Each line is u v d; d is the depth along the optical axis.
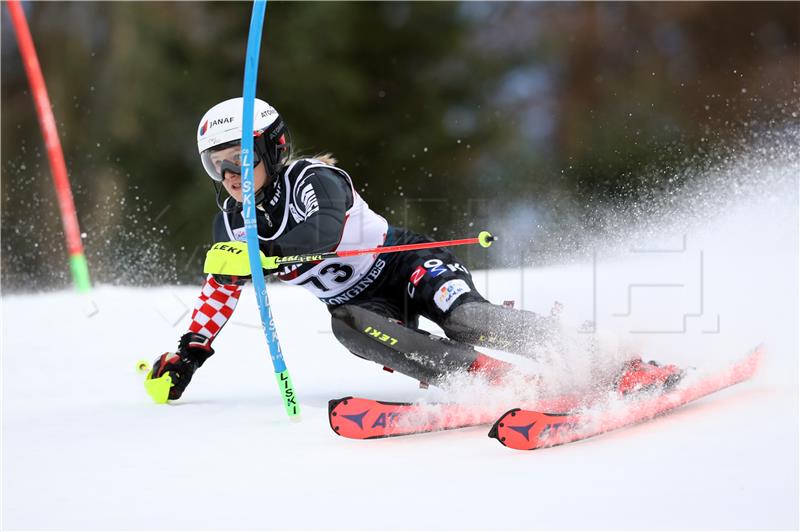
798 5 76.44
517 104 75.94
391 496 9.52
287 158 13.73
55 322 24.83
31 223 57.59
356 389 15.58
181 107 69.69
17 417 14.07
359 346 12.93
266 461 11.02
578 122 73.94
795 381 13.70
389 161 71.75
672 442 10.93
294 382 16.39
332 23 71.81
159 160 68.62
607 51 78.94
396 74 73.69
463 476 10.05
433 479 9.99
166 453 11.61
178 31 70.69
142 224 56.84
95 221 55.84
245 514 9.20
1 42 71.88
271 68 71.00
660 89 74.38
